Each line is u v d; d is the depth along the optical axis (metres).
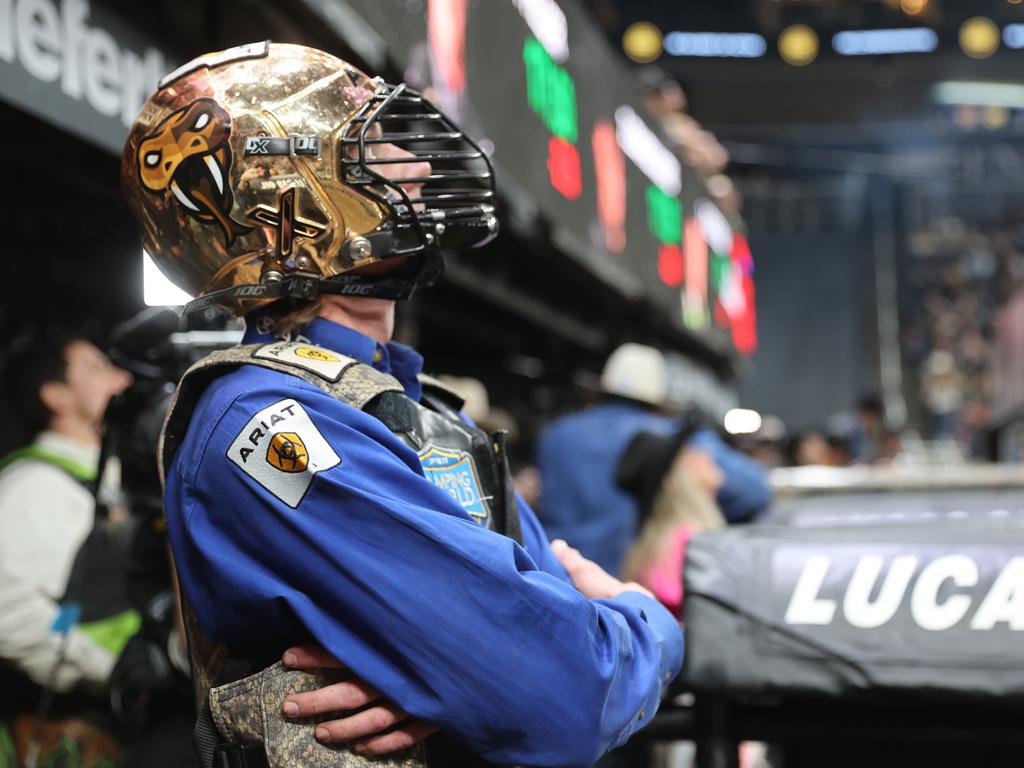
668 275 8.26
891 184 18.97
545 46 5.25
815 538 1.69
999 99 14.33
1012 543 1.64
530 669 1.25
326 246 1.39
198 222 1.40
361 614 1.25
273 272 1.39
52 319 3.73
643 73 12.63
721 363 12.48
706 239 10.14
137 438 1.88
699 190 9.86
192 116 1.39
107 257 3.84
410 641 1.24
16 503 2.58
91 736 2.51
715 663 1.63
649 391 4.20
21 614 2.46
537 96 5.04
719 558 1.68
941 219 19.92
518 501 1.62
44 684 2.47
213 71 1.42
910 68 13.42
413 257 1.46
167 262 1.46
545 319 6.89
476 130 4.14
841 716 1.69
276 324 1.47
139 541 2.04
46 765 2.48
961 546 1.64
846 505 2.64
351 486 1.27
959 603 1.60
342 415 1.32
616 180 6.64
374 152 1.44
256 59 1.42
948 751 1.71
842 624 1.62
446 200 1.43
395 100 1.44
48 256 3.69
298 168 1.37
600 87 6.37
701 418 3.61
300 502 1.27
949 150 18.19
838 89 14.42
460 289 6.28
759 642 1.63
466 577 1.25
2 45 2.06
